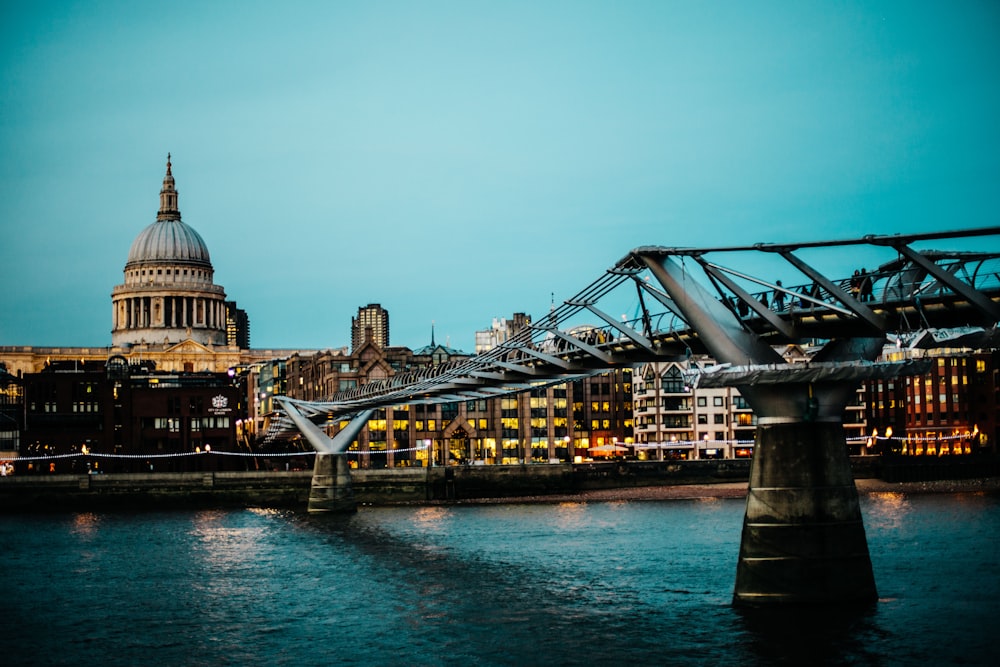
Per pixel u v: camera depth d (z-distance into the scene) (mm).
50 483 176625
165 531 136875
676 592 80438
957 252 59312
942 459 194750
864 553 67062
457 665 63281
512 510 156875
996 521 125938
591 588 84250
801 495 66312
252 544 120625
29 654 70000
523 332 91500
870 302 61500
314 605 81875
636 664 61344
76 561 109875
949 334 57656
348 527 136875
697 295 66812
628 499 169375
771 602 66812
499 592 84125
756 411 68125
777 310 67688
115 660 67938
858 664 59250
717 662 60594
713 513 142750
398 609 79062
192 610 81750
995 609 70250
